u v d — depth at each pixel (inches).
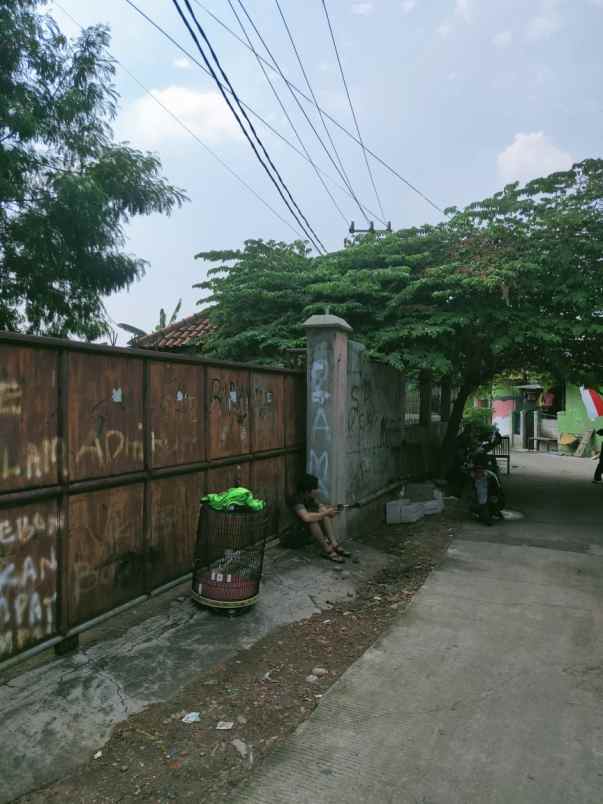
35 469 128.0
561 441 870.4
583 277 297.1
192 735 116.3
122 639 152.4
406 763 107.6
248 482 223.1
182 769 106.0
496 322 300.5
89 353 143.6
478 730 118.4
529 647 159.6
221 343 346.0
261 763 108.0
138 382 162.2
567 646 160.6
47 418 131.3
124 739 114.0
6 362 121.1
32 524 127.4
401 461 376.8
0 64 274.1
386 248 347.9
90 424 144.3
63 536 135.6
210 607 171.5
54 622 134.0
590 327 287.1
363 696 132.0
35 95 285.7
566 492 447.2
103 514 149.3
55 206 288.7
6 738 109.2
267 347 331.6
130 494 159.3
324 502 252.4
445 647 159.5
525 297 313.0
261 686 137.0
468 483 444.1
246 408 222.1
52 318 321.1
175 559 179.3
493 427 534.9
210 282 384.8
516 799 98.0
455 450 453.7
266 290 350.6
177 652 149.3
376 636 169.0
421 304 316.5
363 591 210.2
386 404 336.2
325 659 152.6
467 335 320.5
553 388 921.5
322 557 237.0
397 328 301.3
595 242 295.7
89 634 153.9
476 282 275.4
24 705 119.6
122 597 156.7
